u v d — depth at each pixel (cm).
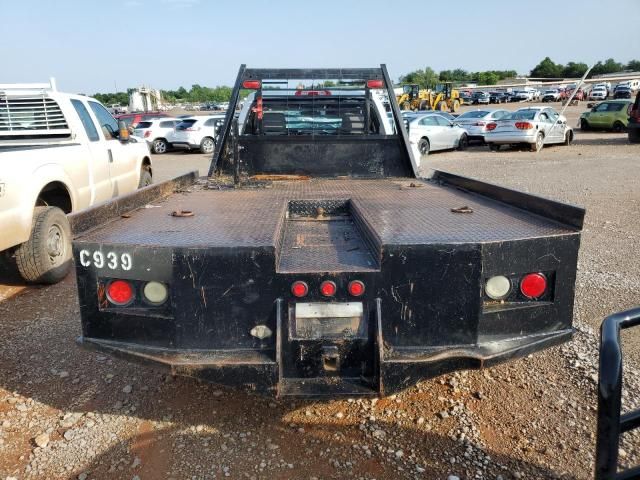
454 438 286
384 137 492
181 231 271
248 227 279
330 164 496
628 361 365
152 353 246
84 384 346
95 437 290
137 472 262
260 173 498
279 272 240
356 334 244
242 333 246
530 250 246
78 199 617
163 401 325
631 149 1809
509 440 284
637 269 573
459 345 246
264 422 302
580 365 360
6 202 480
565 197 999
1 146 625
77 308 488
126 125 753
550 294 253
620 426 186
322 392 239
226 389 335
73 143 641
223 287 242
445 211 317
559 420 301
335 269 243
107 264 247
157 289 247
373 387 241
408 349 245
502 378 346
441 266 240
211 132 2159
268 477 259
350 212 361
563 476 257
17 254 527
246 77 496
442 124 1912
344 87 504
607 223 790
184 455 275
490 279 246
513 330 250
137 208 345
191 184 461
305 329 244
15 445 284
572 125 2888
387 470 263
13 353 392
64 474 261
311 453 276
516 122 1822
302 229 333
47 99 634
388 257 239
